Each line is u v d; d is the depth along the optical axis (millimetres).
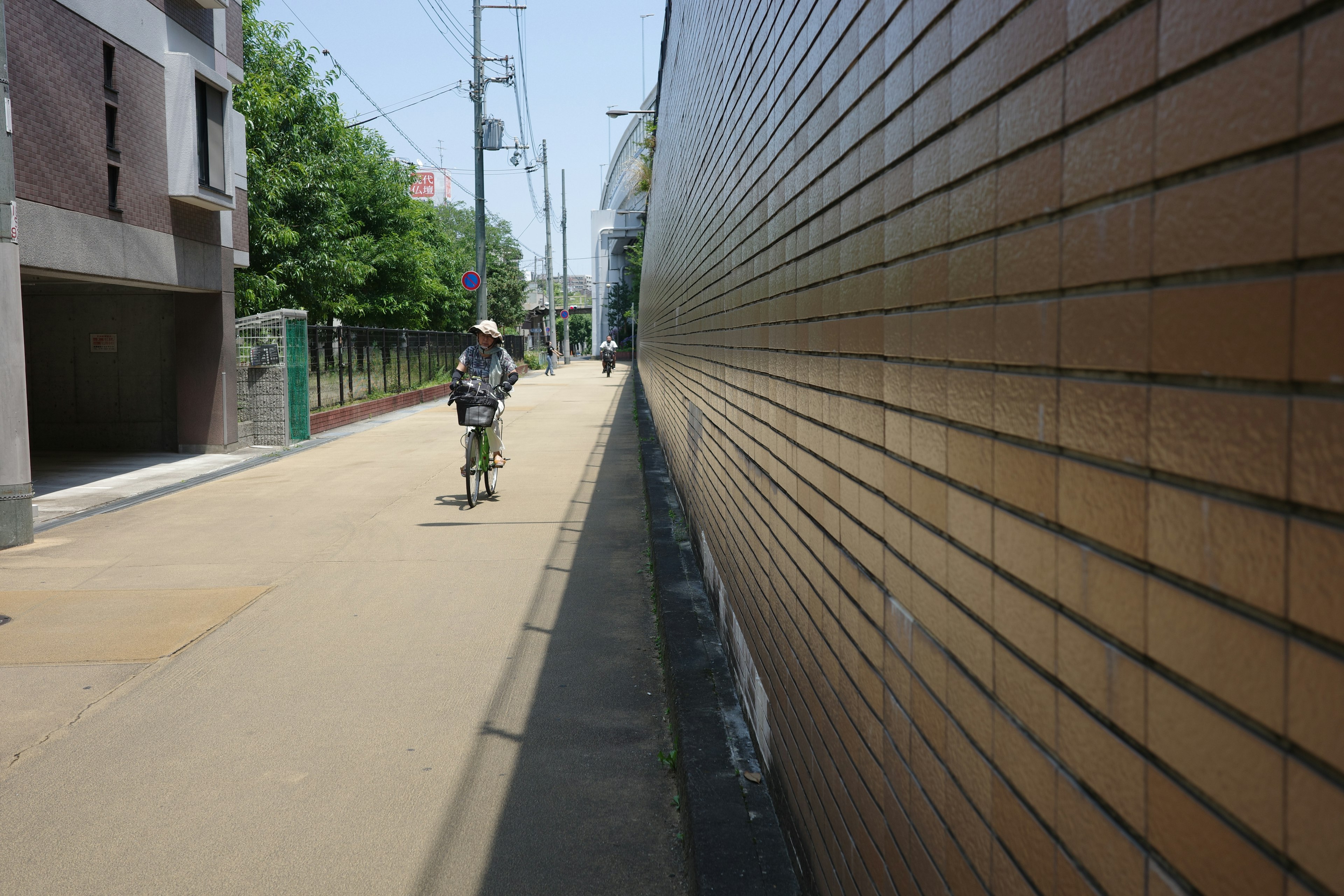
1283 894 814
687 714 4145
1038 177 1280
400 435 18109
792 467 3076
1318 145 758
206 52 14273
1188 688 947
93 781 3984
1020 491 1345
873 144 2137
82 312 15297
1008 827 1392
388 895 3184
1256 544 842
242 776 4027
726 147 5125
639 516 9695
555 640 5797
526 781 3979
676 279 10242
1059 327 1217
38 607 6539
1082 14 1148
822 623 2629
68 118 10828
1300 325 782
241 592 6918
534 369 52375
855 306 2289
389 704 4805
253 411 15977
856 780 2260
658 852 3438
